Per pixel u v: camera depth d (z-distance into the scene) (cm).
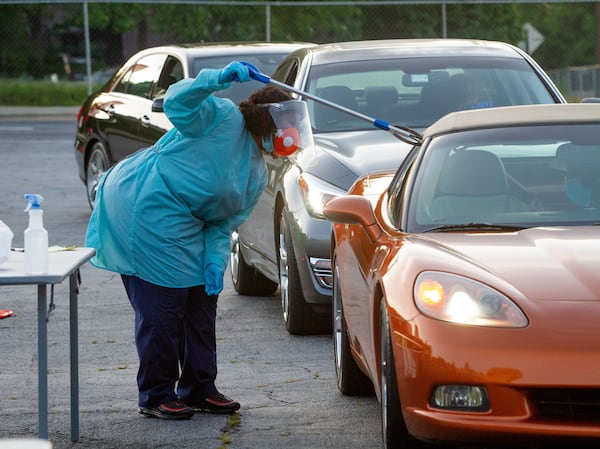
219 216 1177
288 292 1614
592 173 1142
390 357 982
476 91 1845
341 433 1130
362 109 1811
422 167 1168
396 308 967
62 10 7762
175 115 1128
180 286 1176
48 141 4953
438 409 923
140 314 1187
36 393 1316
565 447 901
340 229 1268
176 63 2583
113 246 1177
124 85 2825
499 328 916
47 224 2812
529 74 1895
